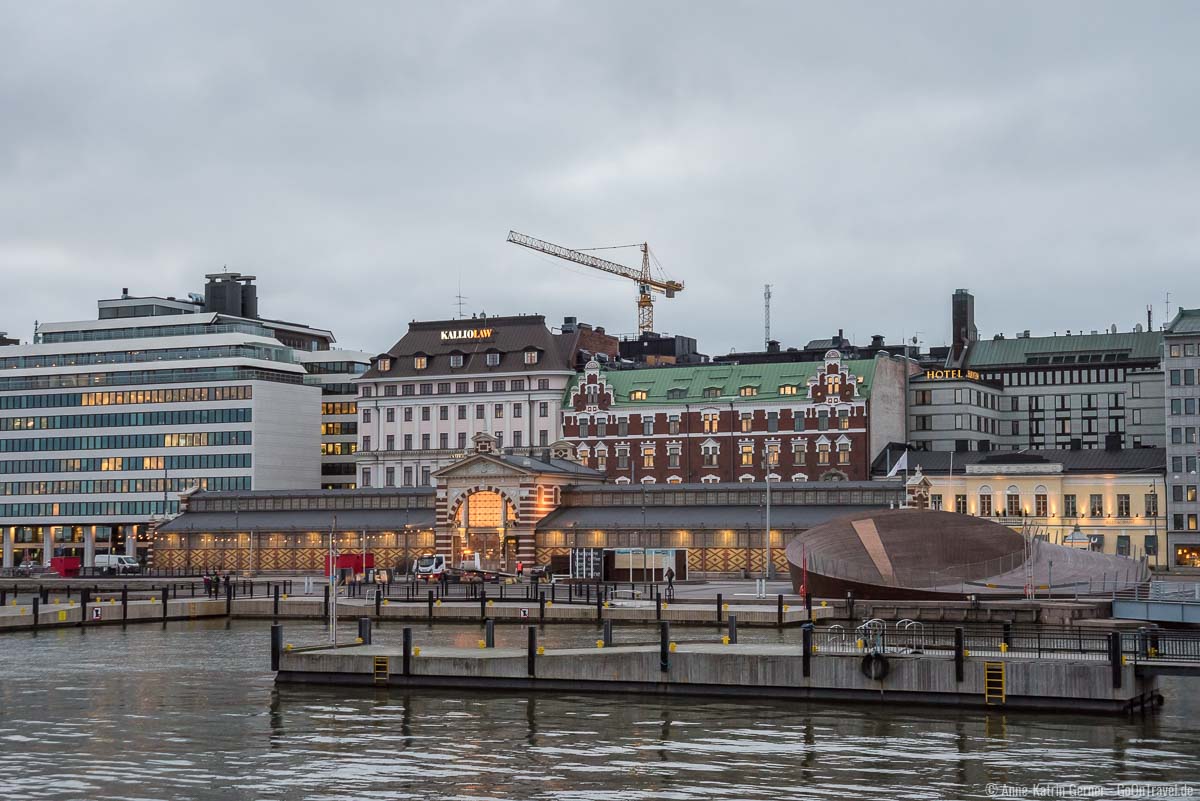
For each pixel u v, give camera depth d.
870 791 49.78
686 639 88.50
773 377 190.12
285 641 93.44
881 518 114.44
